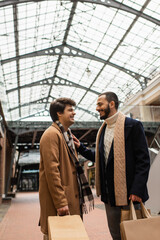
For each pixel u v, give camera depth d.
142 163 1.95
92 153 2.64
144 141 2.05
